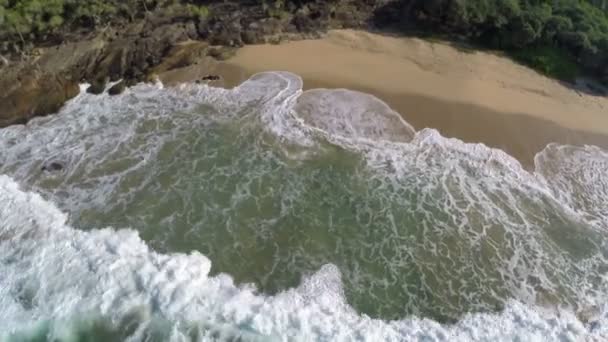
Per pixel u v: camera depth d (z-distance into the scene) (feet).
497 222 101.14
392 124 118.62
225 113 119.65
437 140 115.85
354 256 93.40
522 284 90.99
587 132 121.49
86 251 87.97
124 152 109.40
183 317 79.82
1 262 85.46
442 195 105.29
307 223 98.27
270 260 91.25
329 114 119.75
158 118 117.60
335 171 108.47
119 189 101.60
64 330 77.25
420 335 81.51
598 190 109.29
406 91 126.93
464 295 88.63
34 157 106.93
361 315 84.02
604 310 87.45
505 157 113.80
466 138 116.98
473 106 124.26
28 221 92.99
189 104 121.39
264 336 78.43
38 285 82.12
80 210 96.73
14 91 118.93
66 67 125.90
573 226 101.60
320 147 112.98
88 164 106.22
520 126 120.78
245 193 102.73
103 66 126.62
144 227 94.68
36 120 115.44
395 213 101.45
